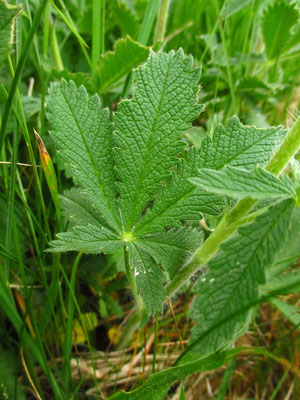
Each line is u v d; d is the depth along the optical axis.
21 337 0.15
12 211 0.15
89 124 0.13
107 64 0.20
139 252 0.13
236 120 0.13
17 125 0.15
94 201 0.13
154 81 0.13
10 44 0.11
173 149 0.13
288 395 0.19
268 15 0.24
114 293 0.21
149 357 0.20
